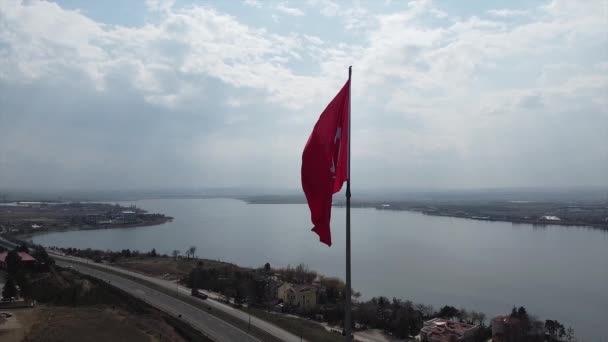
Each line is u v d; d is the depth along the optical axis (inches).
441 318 3673.7
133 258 5876.0
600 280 5634.8
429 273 6053.2
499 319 3344.0
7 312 2824.8
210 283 4160.9
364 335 3248.0
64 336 2336.4
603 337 3558.1
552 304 4549.7
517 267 6510.8
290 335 2640.3
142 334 2468.0
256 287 3996.1
